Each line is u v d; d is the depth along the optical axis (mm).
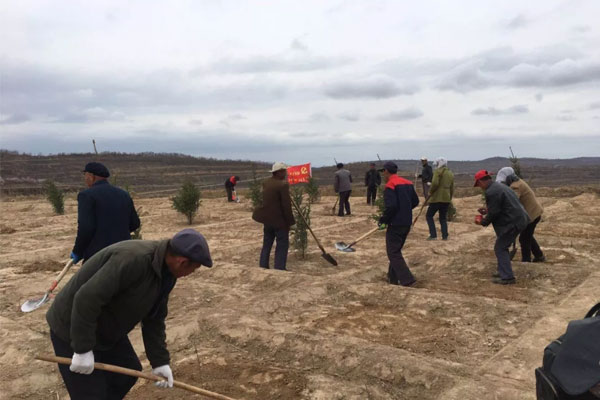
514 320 5438
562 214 15453
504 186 7082
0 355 4688
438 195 10508
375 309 6074
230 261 9266
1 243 11430
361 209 17719
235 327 5219
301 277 7305
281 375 4281
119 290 2738
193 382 4219
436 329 5324
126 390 3221
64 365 2879
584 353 2662
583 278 7125
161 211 18438
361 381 4137
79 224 4648
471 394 3656
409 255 9047
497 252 7246
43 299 5059
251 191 16375
